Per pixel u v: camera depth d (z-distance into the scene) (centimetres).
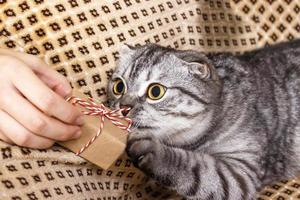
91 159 51
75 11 61
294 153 67
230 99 62
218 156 60
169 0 69
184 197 59
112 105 58
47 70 51
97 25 62
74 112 48
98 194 55
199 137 60
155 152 55
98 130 50
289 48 72
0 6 59
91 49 61
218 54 68
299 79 69
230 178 58
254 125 62
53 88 51
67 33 60
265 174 63
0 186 47
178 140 60
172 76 58
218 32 73
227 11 74
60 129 48
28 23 59
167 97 57
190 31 70
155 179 58
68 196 51
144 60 59
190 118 58
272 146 64
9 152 49
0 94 47
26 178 49
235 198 57
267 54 71
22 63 49
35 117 46
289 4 78
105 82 61
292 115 66
